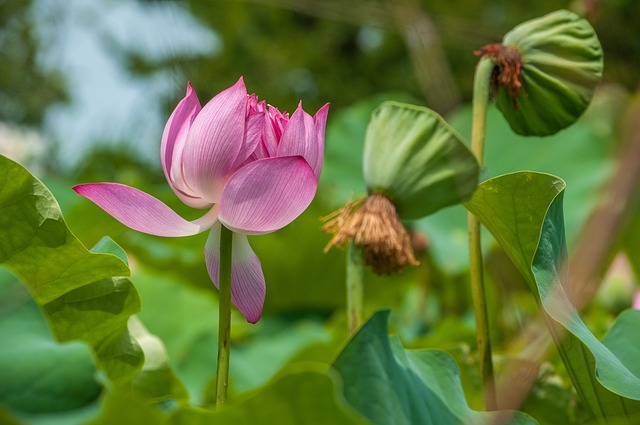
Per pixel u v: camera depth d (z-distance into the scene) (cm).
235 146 142
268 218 142
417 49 201
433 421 138
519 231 153
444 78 201
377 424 133
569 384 174
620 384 142
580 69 158
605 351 146
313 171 144
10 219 147
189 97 145
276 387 125
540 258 144
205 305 243
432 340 211
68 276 149
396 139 153
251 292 146
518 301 230
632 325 159
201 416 126
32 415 126
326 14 210
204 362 217
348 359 136
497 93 161
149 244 285
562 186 148
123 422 123
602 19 178
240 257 145
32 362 128
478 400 173
